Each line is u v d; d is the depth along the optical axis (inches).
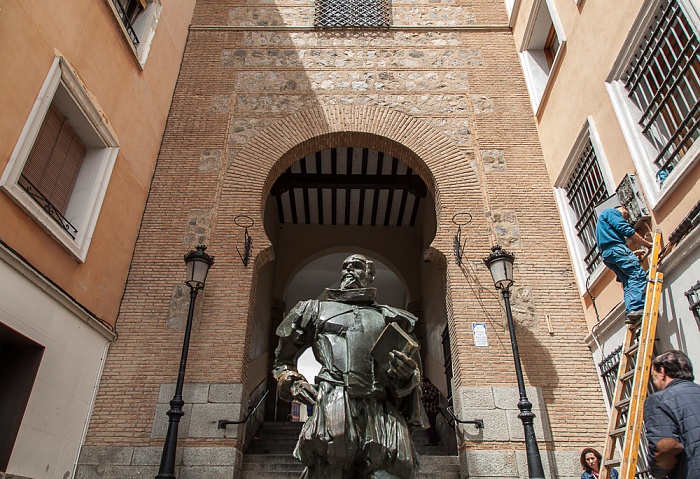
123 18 331.0
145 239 328.5
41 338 227.1
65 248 247.3
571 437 272.2
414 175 543.5
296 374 135.0
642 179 240.7
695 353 200.4
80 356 260.4
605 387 281.3
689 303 201.3
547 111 359.3
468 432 270.8
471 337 298.0
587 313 303.9
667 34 230.1
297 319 139.4
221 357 289.1
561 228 335.9
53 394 236.8
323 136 371.9
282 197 615.8
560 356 295.0
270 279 593.6
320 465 120.5
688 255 203.5
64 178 270.2
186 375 283.3
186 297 308.5
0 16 204.5
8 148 209.8
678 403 120.0
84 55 272.5
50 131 256.5
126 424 269.6
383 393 126.0
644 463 228.1
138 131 333.1
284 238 651.5
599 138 286.0
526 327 302.7
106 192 289.9
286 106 385.1
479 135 373.4
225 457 261.1
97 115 278.1
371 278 150.3
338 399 121.0
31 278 217.6
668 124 237.1
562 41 336.5
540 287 316.2
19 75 217.2
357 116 379.2
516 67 407.5
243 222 336.2
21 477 210.8
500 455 264.4
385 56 412.8
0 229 203.2
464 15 440.8
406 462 118.9
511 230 335.0
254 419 425.1
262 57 413.4
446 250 328.2
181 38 414.0
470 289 313.1
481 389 282.7
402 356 120.3
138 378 282.8
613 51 271.4
